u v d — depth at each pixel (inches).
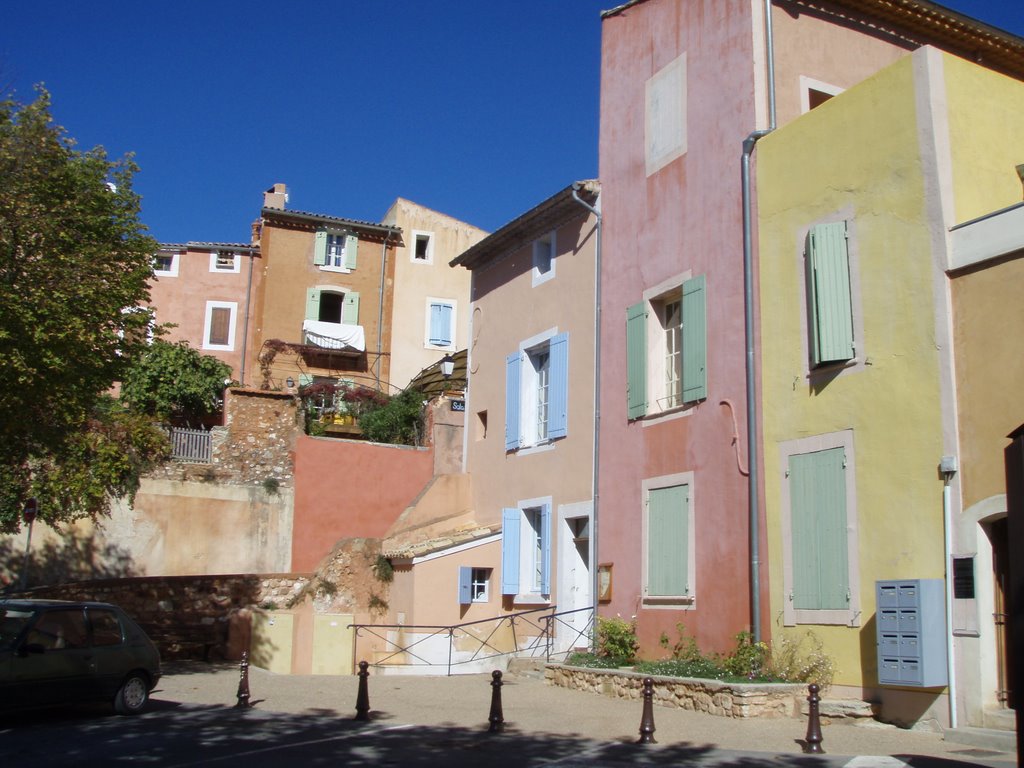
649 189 682.2
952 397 440.1
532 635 751.1
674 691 510.3
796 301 534.6
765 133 574.2
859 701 460.8
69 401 583.8
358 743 407.2
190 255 1393.9
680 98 660.1
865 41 636.1
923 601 426.9
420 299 1460.4
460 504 877.8
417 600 753.0
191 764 358.6
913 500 451.5
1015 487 255.0
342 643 750.5
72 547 834.8
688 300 621.6
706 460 592.4
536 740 418.3
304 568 915.4
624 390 681.0
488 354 884.0
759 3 605.3
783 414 533.3
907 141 475.8
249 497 908.6
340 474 944.9
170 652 759.7
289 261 1407.5
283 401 946.1
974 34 663.1
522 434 811.4
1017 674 245.0
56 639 452.1
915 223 466.9
